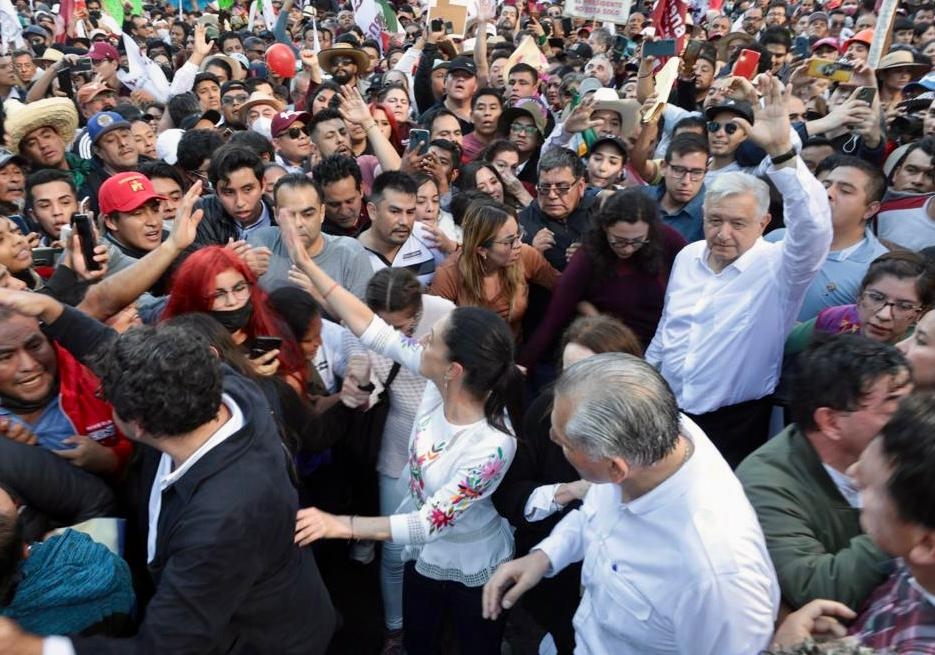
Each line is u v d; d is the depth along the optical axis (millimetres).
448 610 2656
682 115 6465
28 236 3697
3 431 2188
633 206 3303
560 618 2543
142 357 1643
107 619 1809
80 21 11695
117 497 2273
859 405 1780
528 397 3719
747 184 2990
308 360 2953
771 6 14016
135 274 2701
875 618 1482
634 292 3488
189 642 1636
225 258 2557
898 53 6543
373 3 10781
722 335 3080
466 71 7145
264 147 5406
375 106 6266
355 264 3846
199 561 1627
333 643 3307
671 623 1711
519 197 5141
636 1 14477
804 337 3127
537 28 12000
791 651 1361
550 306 3611
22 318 2178
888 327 2670
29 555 1791
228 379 1930
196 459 1710
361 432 2947
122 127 5234
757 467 1946
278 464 1827
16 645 1581
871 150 4512
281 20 12789
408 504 2748
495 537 2529
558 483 2355
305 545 2088
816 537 1853
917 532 1291
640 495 1706
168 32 14156
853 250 3498
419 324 3096
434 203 4414
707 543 1605
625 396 1570
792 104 5352
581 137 5645
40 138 5113
